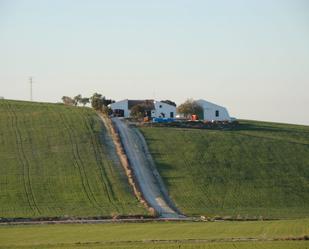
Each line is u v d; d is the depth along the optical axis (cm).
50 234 16150
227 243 14175
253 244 13925
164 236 15475
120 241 14762
